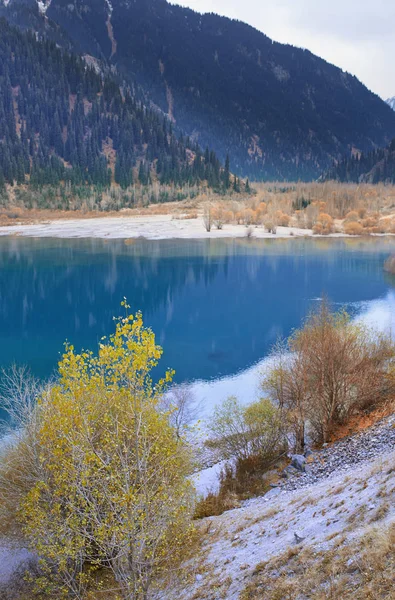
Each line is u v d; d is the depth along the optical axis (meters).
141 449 11.37
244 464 20.08
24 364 36.34
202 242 98.56
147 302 54.81
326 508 12.45
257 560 11.05
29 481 13.71
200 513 16.58
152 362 12.63
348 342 23.70
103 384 13.21
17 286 62.25
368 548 8.88
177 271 71.38
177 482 12.34
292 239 104.44
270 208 133.88
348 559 9.05
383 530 9.23
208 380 32.59
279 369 25.22
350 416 22.45
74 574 12.25
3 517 14.01
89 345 41.06
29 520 13.16
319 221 119.69
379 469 13.21
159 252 87.00
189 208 156.12
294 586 9.14
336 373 21.72
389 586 7.75
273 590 9.45
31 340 42.28
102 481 10.96
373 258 80.81
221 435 21.86
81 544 11.21
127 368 12.49
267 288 60.78
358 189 188.00
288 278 66.38
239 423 21.64
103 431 12.19
